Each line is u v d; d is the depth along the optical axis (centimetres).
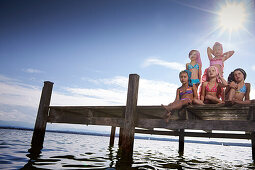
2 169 339
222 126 453
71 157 534
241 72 565
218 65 696
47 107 738
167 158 704
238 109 472
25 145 742
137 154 764
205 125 471
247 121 429
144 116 688
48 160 459
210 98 554
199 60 702
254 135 786
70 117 686
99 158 549
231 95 504
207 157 892
